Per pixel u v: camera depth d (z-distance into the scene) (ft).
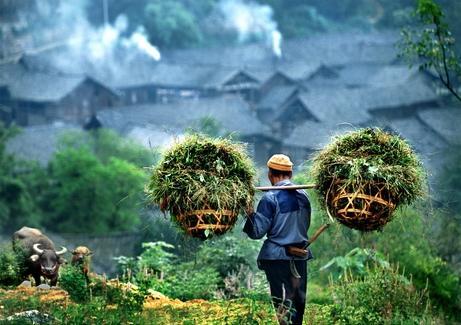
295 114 554.46
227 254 74.59
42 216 315.17
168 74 646.33
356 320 47.98
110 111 525.34
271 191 38.40
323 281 84.17
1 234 297.53
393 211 37.81
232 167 37.52
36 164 333.21
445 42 74.28
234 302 51.72
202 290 66.74
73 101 583.99
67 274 51.24
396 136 39.06
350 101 537.65
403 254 79.66
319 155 38.68
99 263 225.15
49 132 476.95
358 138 38.65
